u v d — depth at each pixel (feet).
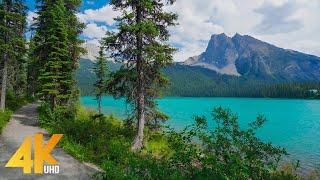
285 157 94.58
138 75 68.13
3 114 89.86
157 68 68.69
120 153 53.06
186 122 185.57
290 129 184.55
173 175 35.88
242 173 30.37
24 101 143.02
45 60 96.89
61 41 95.76
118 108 285.64
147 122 72.49
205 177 32.89
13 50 102.42
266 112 338.75
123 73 67.10
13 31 101.35
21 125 83.51
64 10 99.86
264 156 32.24
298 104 516.32
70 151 54.60
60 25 94.63
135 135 73.41
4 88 99.76
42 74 92.07
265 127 196.95
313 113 323.98
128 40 67.31
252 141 32.12
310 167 81.51
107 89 69.77
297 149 114.52
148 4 63.62
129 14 64.75
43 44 96.43
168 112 292.61
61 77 92.53
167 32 69.31
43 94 94.12
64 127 71.87
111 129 77.10
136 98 68.90
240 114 307.99
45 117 86.43
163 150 64.34
